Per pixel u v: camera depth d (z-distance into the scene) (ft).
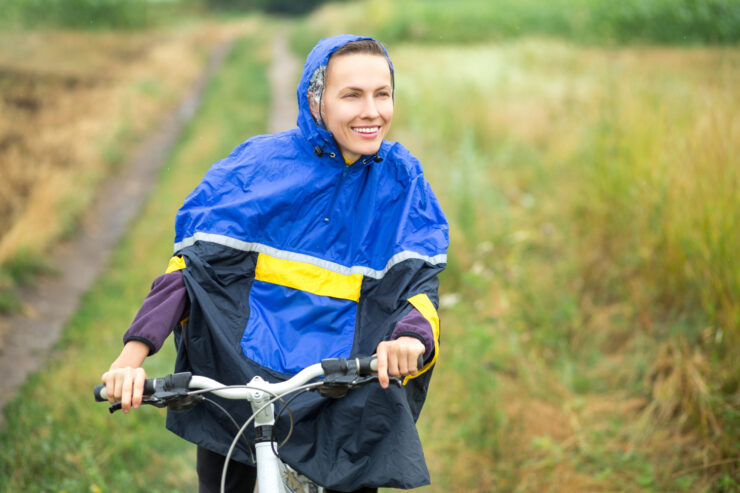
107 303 29.01
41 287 31.09
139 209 43.06
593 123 31.91
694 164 21.62
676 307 21.88
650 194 24.21
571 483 17.21
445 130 45.39
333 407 9.57
